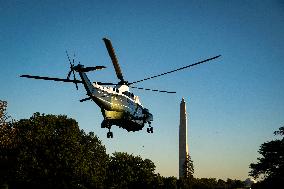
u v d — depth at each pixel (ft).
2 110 132.05
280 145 186.19
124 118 78.23
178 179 296.10
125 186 226.99
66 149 165.68
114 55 71.20
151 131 94.17
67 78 63.93
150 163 252.62
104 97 71.46
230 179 489.26
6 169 154.92
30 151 159.33
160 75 73.20
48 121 182.39
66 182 161.68
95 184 173.58
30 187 159.84
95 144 200.34
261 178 191.72
